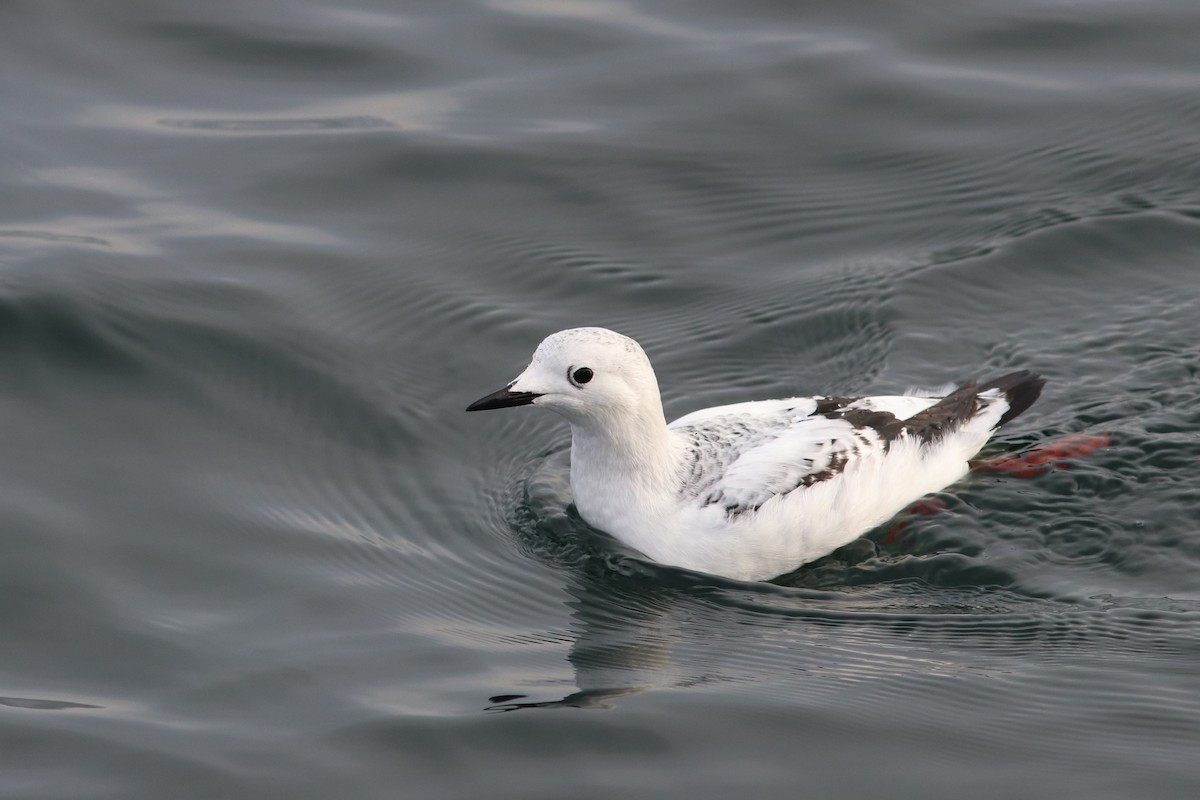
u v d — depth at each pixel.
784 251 17.75
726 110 20.02
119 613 11.70
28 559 12.25
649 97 20.33
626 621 12.11
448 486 14.21
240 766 9.84
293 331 15.96
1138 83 20.20
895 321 16.39
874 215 18.23
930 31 21.53
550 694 10.80
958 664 11.24
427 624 11.89
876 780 9.75
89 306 15.59
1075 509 13.37
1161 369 15.30
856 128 19.72
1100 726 10.35
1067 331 16.06
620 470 12.86
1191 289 16.55
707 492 12.65
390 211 18.28
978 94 20.19
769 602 12.36
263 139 19.30
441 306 16.75
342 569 12.62
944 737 10.25
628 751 10.07
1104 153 18.94
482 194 18.66
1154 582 12.38
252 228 17.70
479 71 20.89
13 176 18.14
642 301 16.98
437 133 19.55
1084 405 14.82
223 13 21.81
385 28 21.70
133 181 18.33
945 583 12.60
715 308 16.83
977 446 14.03
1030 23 21.58
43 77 20.23
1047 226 17.67
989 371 15.52
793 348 16.16
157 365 15.17
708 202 18.59
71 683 10.80
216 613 11.80
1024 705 10.63
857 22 21.81
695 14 22.19
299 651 11.32
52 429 14.16
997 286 16.86
